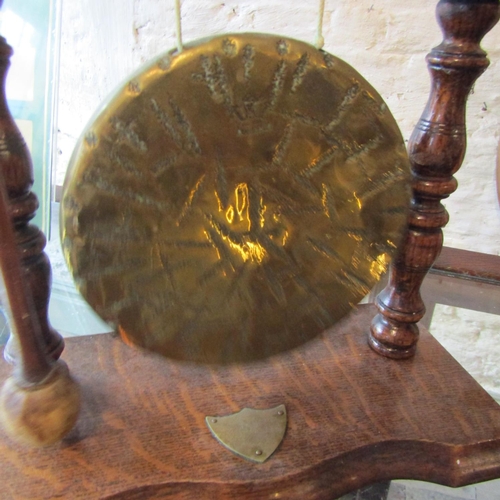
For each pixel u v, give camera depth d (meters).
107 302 0.35
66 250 0.33
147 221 0.36
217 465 0.39
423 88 0.65
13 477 0.37
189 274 0.38
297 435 0.42
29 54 0.63
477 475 0.42
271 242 0.40
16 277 0.31
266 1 0.67
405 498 0.67
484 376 0.79
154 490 0.38
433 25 0.62
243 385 0.46
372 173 0.39
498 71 0.62
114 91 0.32
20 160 0.35
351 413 0.44
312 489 0.40
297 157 0.38
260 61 0.34
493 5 0.38
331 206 0.40
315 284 0.41
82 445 0.40
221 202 0.38
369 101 0.36
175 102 0.33
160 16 0.70
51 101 0.65
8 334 0.62
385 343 0.50
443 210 0.45
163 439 0.41
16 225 0.36
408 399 0.46
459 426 0.43
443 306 0.76
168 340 0.39
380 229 0.41
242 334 0.41
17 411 0.34
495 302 0.61
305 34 0.67
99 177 0.32
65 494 0.36
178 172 0.35
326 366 0.49
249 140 0.36
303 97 0.35
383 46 0.65
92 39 0.74
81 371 0.46
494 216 0.69
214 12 0.69
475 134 0.66
